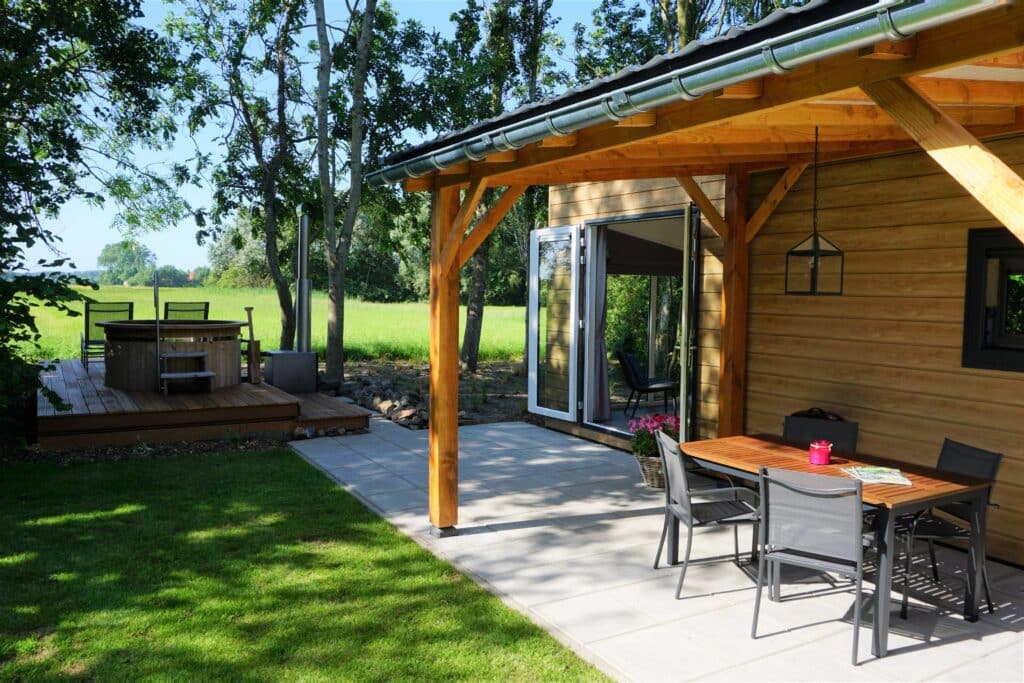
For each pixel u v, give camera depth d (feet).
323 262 126.72
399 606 13.42
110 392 29.86
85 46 43.83
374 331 78.84
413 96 51.80
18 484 20.86
